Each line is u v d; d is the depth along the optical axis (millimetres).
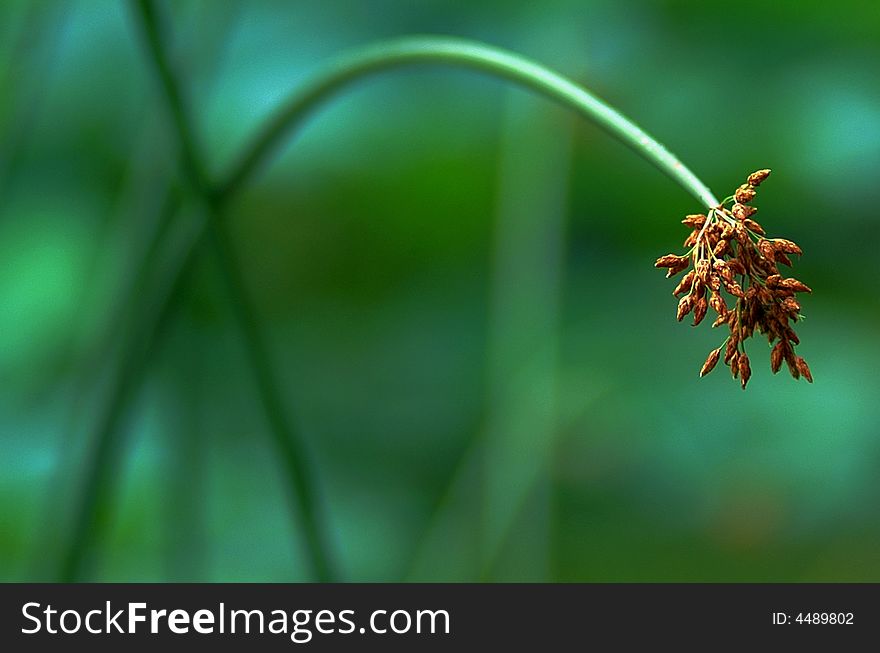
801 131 1721
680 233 1835
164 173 1214
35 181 1619
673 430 1761
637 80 1747
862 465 1723
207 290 1529
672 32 1742
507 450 1382
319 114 1841
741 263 960
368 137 1844
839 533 1717
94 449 1135
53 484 1214
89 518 1138
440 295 1921
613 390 1747
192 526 1354
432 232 1915
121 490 1433
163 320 1133
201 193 1124
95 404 1209
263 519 1574
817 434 1735
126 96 1658
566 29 1715
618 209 1835
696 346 1809
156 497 1435
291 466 1159
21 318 1510
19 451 1447
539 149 1508
